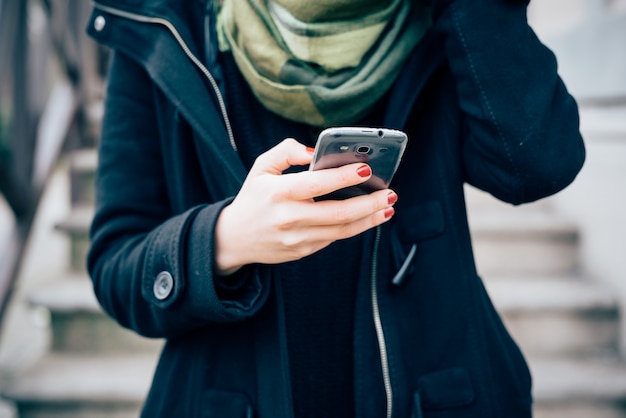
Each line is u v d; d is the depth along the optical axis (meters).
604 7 1.82
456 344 0.59
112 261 0.57
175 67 0.56
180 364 0.59
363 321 0.57
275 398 0.54
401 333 0.59
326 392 0.61
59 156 1.96
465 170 0.62
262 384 0.55
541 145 0.52
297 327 0.60
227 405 0.56
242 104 0.60
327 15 0.56
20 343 2.05
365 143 0.41
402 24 0.58
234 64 0.60
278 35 0.56
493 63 0.53
